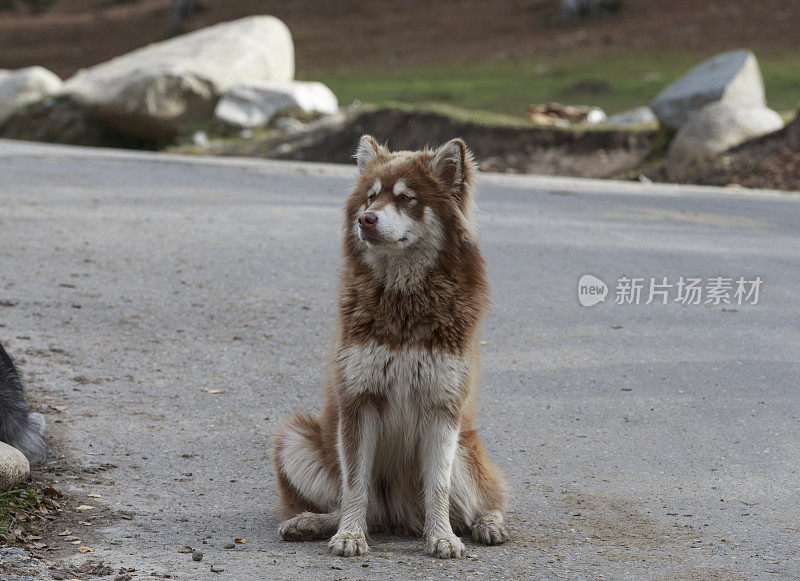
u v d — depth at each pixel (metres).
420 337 6.68
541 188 24.83
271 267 15.48
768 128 29.31
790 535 6.89
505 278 15.04
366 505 6.82
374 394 6.82
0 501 6.94
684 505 7.56
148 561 6.22
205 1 79.81
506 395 10.30
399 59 56.69
